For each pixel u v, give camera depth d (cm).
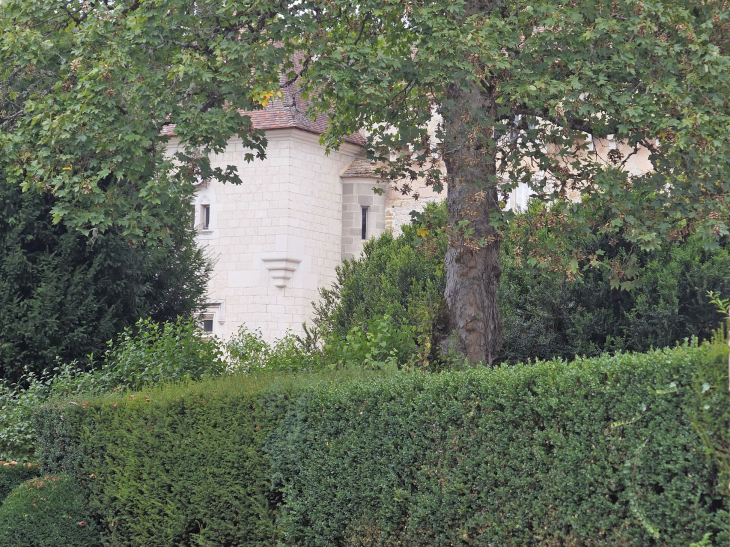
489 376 1630
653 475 1330
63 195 2581
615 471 1392
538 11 2450
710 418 1257
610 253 3597
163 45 2692
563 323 3703
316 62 2642
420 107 2811
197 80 2648
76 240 3600
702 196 2475
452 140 2634
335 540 1962
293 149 6725
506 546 1567
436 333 2680
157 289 4291
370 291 4391
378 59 2530
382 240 4869
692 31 2441
